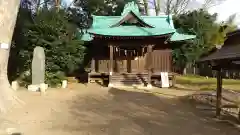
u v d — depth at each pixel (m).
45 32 20.72
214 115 11.41
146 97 16.39
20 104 11.87
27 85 19.12
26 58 21.55
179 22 33.97
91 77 24.53
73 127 9.13
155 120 10.44
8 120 9.59
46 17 21.67
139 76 23.36
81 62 27.56
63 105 13.11
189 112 12.03
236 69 9.53
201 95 15.05
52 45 20.61
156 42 23.16
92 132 8.54
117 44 23.25
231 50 9.32
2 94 10.97
